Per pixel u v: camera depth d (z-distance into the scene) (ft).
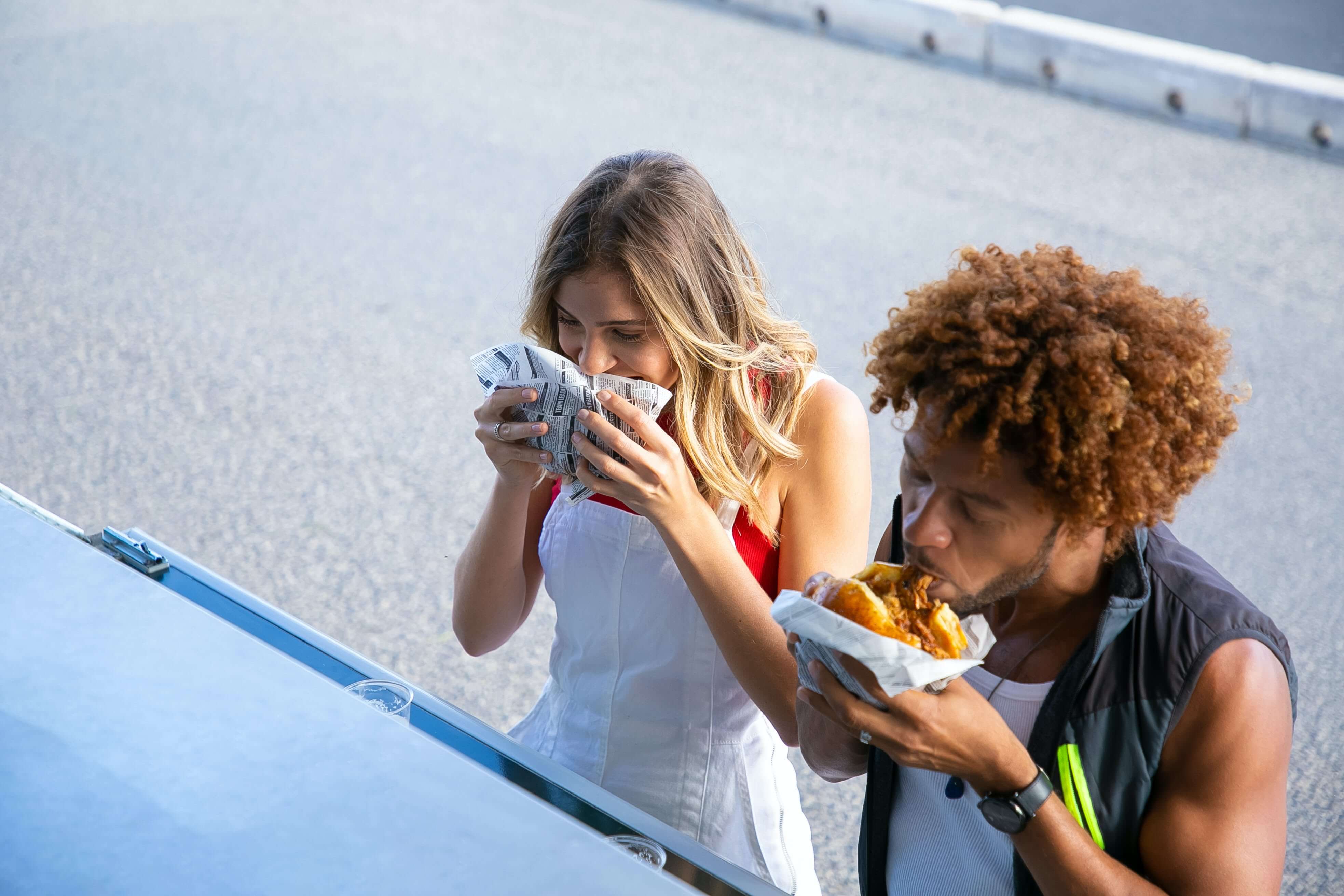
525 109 23.99
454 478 13.76
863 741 3.96
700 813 6.12
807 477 6.16
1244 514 13.34
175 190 20.53
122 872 2.65
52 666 3.25
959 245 18.97
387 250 18.80
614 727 6.22
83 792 2.85
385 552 12.52
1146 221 19.77
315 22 28.60
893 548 4.87
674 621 6.06
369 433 14.51
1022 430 3.58
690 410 5.91
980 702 3.86
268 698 3.15
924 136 23.06
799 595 4.01
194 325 16.65
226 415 14.74
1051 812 3.86
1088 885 3.84
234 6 29.60
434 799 2.85
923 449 3.74
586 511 6.21
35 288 17.43
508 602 6.73
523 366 5.70
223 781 2.89
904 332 3.84
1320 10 28.84
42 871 2.64
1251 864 3.79
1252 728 3.79
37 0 29.86
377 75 25.58
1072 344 3.50
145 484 13.41
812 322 16.90
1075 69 24.86
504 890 2.62
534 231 19.44
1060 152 22.39
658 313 5.69
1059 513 3.66
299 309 17.13
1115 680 3.96
